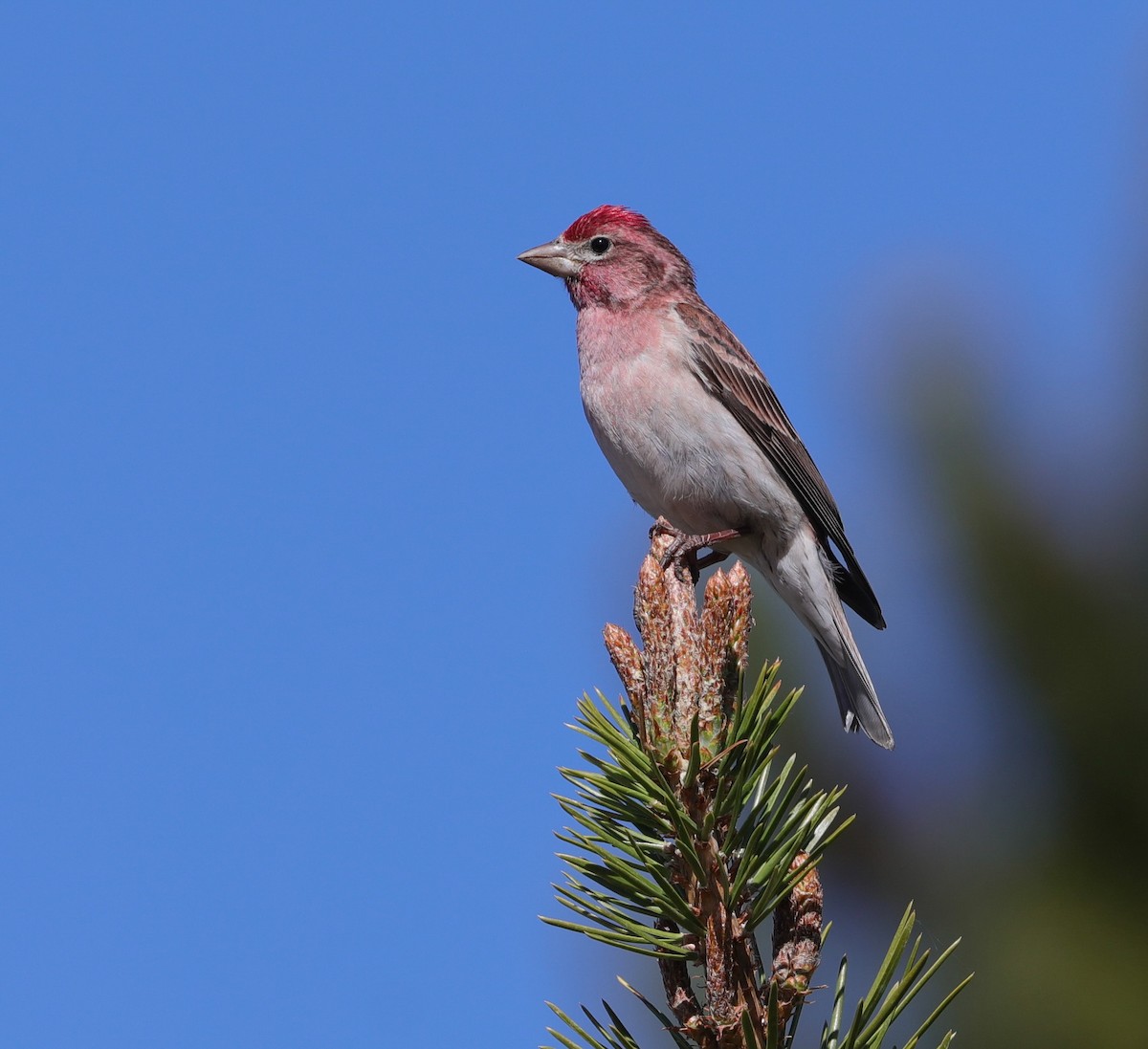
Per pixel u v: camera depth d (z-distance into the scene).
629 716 6.45
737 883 5.59
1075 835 8.30
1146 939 7.95
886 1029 5.31
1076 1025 7.81
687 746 6.10
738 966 5.66
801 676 9.95
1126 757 8.29
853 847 8.70
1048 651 8.45
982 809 8.52
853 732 9.29
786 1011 5.64
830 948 8.70
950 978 8.24
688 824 5.67
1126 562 8.50
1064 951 7.93
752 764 5.98
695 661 6.21
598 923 5.81
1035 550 8.52
